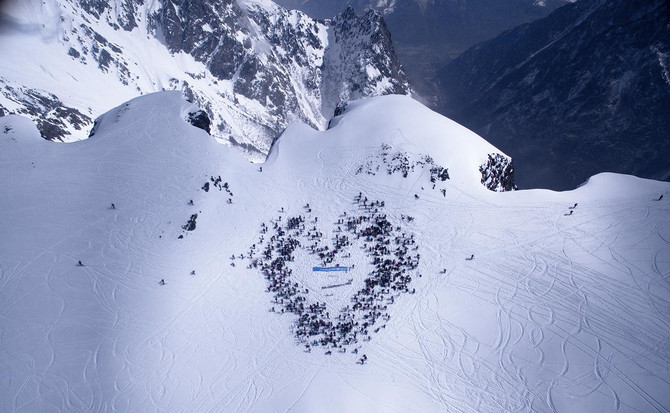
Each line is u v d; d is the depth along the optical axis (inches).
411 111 4308.6
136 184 3548.2
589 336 2576.3
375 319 2773.1
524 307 2763.3
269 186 3703.3
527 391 2365.9
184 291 2915.8
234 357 2586.1
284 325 2755.9
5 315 2711.6
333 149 4018.2
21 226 3213.6
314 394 2390.5
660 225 3189.0
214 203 3457.2
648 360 2443.4
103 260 3034.0
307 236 3312.0
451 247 3198.8
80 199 3425.2
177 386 2440.9
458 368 2493.8
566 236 3189.0
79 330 2664.9
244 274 3051.2
